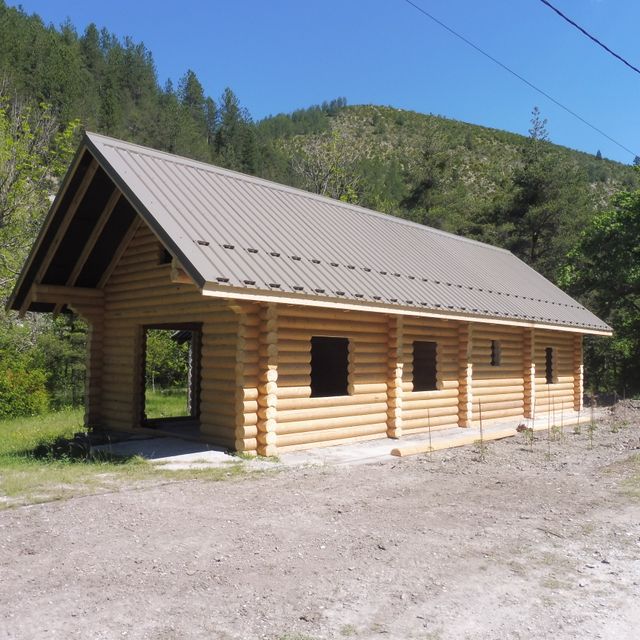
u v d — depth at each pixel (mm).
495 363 16031
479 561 5289
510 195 38125
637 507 7062
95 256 12672
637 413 17812
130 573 4855
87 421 13180
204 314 10852
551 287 20094
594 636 4031
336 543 5617
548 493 7660
